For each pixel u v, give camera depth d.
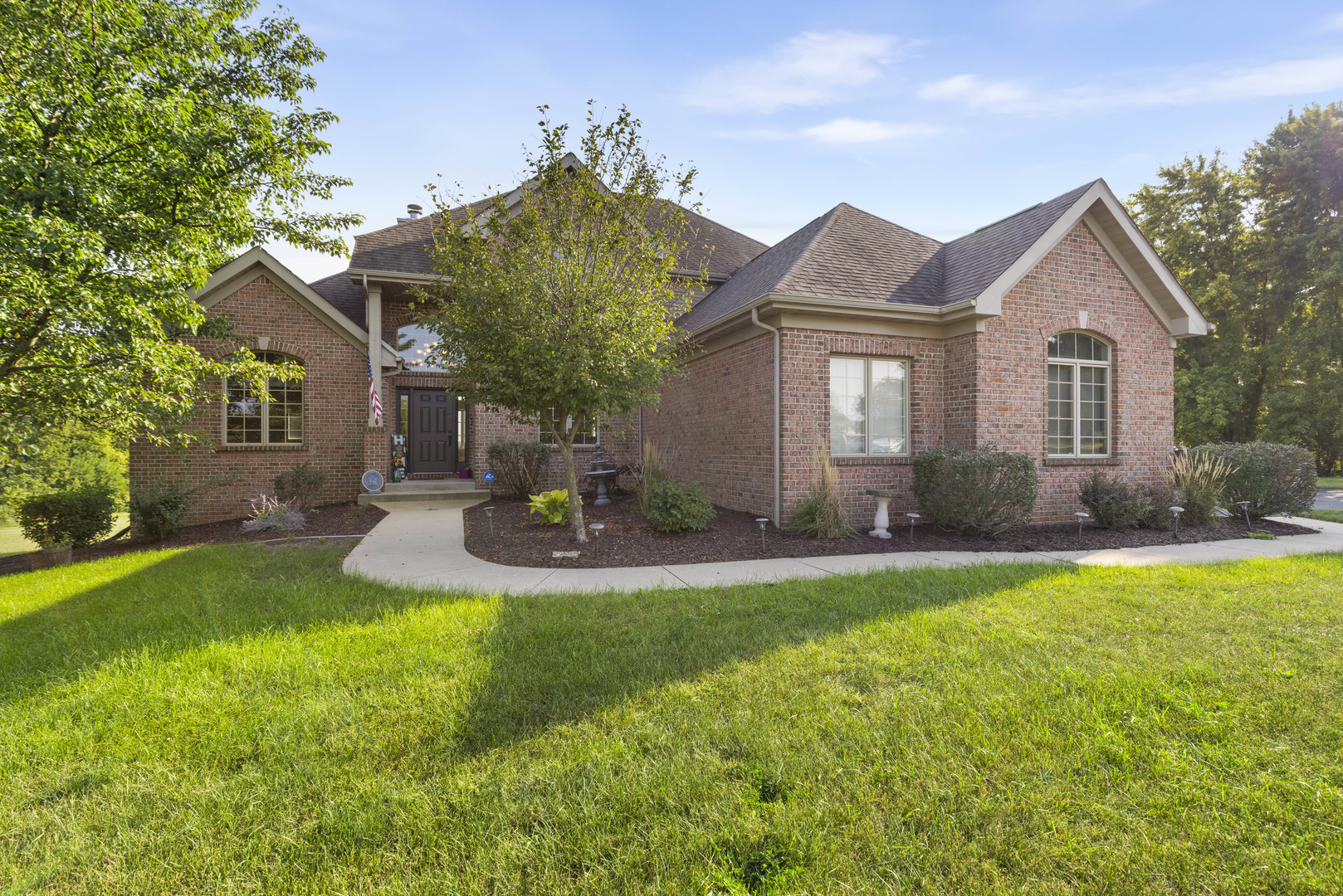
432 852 2.11
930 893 1.89
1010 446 9.91
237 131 8.99
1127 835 2.17
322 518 11.60
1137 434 10.93
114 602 5.76
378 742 2.88
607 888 1.93
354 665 3.82
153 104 7.59
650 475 11.44
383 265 13.49
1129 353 10.85
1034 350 10.09
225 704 3.30
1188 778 2.49
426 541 9.11
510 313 7.77
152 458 12.00
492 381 7.75
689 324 13.52
